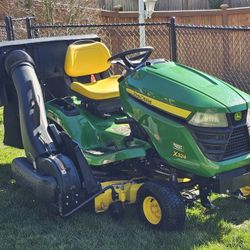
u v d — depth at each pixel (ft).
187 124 12.08
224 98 12.16
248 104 12.28
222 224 12.94
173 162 12.42
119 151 13.08
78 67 16.29
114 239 12.30
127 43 30.60
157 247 11.85
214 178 12.17
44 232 12.82
